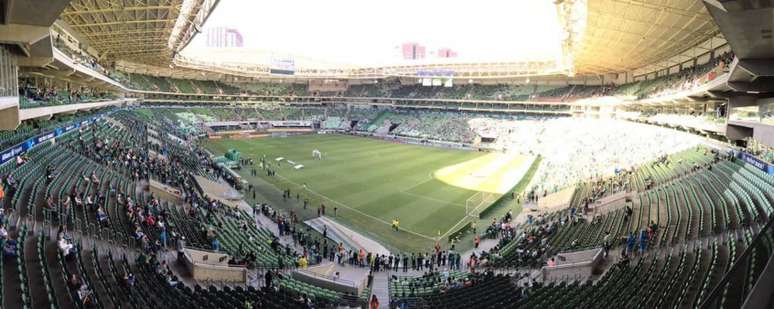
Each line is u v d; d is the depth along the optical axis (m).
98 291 15.78
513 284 22.94
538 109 96.19
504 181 56.06
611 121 81.31
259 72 109.00
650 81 73.50
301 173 58.72
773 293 7.56
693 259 19.27
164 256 23.14
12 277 14.49
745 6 15.04
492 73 93.94
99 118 54.59
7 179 21.97
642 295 16.53
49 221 20.20
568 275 24.02
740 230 21.42
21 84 38.50
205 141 85.00
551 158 71.06
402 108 117.88
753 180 29.91
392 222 39.69
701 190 32.88
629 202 36.81
